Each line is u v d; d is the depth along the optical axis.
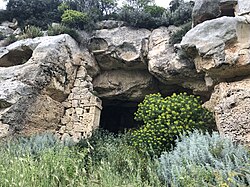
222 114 6.31
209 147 4.77
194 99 7.32
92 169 4.91
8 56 9.12
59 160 4.82
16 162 4.66
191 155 4.57
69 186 4.29
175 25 9.70
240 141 5.83
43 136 7.30
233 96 6.27
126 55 9.45
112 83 10.09
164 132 6.59
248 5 7.19
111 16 10.68
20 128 7.46
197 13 8.03
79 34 9.70
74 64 9.09
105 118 12.41
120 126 12.27
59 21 11.48
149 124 6.93
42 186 4.14
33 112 7.79
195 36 7.04
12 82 7.70
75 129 8.56
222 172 3.88
